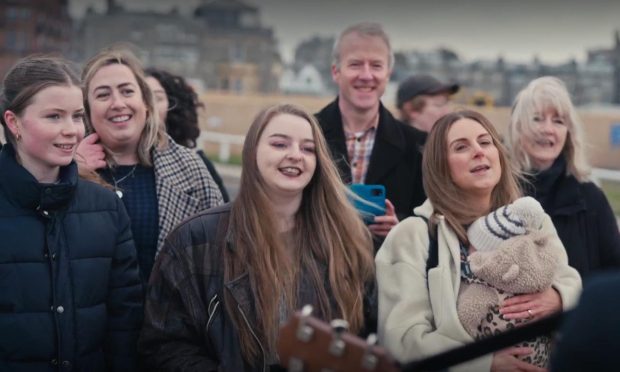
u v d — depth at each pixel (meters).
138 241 3.76
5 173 3.07
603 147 24.41
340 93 4.49
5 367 3.00
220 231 3.20
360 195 3.95
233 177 13.65
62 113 3.12
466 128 3.36
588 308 1.58
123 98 3.82
